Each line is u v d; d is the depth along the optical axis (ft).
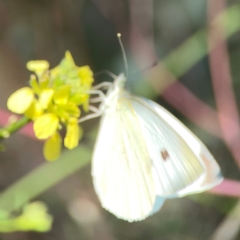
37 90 1.12
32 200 1.34
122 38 1.39
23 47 1.34
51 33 1.35
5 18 1.33
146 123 1.18
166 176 1.18
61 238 1.35
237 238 1.32
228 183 1.29
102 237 1.36
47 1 1.33
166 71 1.34
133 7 1.35
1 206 1.22
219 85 1.34
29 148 1.34
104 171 1.16
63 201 1.36
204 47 1.33
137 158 1.18
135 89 1.34
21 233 1.34
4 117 1.26
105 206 1.16
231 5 1.39
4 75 1.33
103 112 1.16
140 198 1.18
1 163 1.33
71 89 1.12
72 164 1.26
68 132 1.12
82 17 1.38
